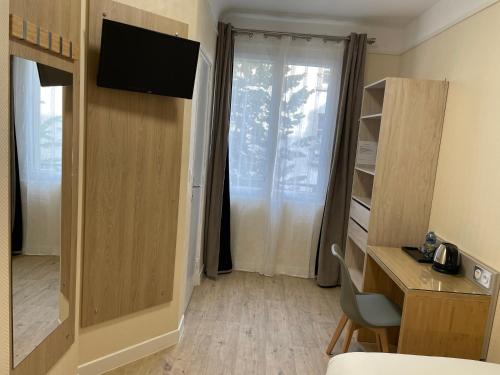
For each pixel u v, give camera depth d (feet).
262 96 13.62
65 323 5.95
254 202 14.25
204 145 12.64
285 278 14.24
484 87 8.26
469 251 8.37
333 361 5.86
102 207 7.55
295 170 13.97
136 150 7.87
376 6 11.66
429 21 11.28
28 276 4.91
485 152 8.04
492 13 8.12
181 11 8.50
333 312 11.78
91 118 7.16
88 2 6.87
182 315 10.11
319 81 13.50
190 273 11.70
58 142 5.45
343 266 8.25
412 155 10.11
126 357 8.55
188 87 8.09
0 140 4.17
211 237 13.55
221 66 13.12
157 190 8.37
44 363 5.32
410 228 10.34
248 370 8.63
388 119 10.05
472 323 7.47
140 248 8.29
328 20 13.33
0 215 4.25
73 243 6.06
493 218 7.63
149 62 7.29
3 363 4.41
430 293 7.41
